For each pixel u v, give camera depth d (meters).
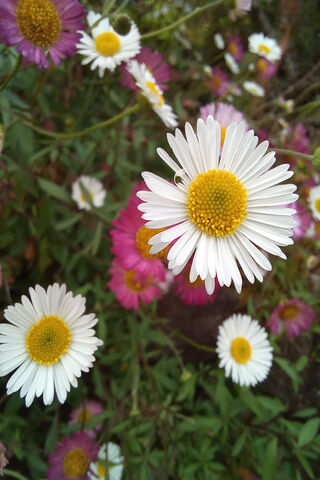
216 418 0.09
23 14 0.06
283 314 0.10
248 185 0.06
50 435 0.09
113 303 0.10
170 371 0.11
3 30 0.06
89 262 0.11
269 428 0.10
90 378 0.11
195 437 0.10
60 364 0.06
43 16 0.06
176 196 0.05
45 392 0.06
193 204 0.05
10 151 0.10
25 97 0.10
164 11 0.12
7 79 0.07
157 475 0.09
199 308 0.12
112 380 0.10
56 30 0.06
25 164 0.10
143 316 0.10
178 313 0.11
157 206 0.05
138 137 0.12
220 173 0.06
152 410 0.09
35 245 0.11
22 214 0.10
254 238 0.06
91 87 0.11
